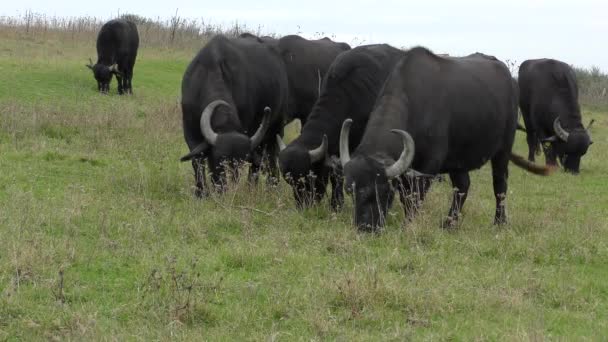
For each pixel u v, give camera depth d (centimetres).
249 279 964
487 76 1414
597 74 5575
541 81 2408
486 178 1941
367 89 1469
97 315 810
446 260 1095
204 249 1089
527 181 1934
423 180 1268
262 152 1684
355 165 1188
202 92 1492
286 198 1454
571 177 2080
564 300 946
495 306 911
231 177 1373
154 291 871
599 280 1049
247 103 1570
